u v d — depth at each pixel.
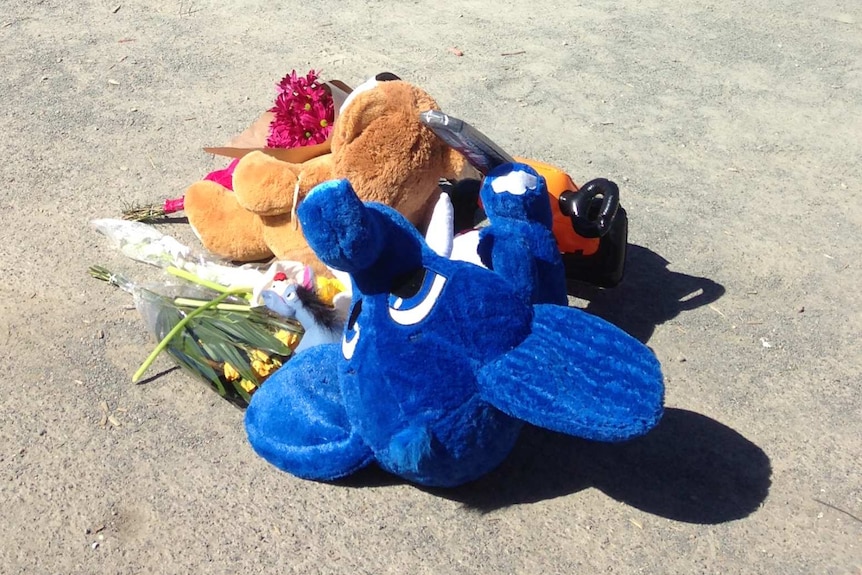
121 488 2.81
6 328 3.46
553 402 2.26
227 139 4.84
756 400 3.17
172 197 4.32
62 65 5.66
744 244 4.06
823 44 6.12
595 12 6.61
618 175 4.59
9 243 3.96
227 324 3.04
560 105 5.28
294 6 6.59
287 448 2.75
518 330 2.35
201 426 3.03
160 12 6.46
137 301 3.34
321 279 3.07
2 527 2.68
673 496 2.77
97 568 2.57
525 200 2.54
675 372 3.29
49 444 2.96
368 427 2.47
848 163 4.76
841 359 3.38
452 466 2.50
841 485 2.83
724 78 5.65
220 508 2.74
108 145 4.77
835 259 3.98
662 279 3.80
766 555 2.59
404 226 2.41
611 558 2.58
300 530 2.66
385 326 2.37
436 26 6.31
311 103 3.55
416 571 2.54
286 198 3.25
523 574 2.53
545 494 2.77
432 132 3.13
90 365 3.29
